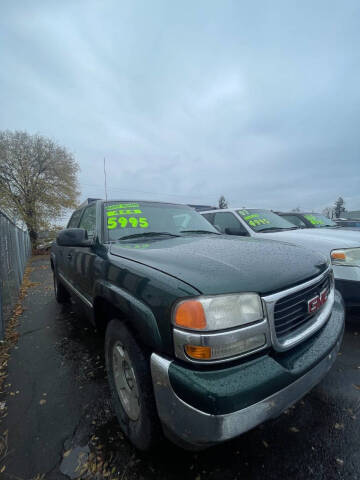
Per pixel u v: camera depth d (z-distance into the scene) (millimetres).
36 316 4176
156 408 1297
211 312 1135
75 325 3693
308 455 1481
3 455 1532
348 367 2367
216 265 1412
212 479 1355
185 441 1131
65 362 2643
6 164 18516
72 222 3945
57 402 2016
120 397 1682
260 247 1867
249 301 1214
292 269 1499
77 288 2871
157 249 1808
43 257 16016
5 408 1957
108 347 1805
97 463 1465
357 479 1329
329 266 1984
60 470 1431
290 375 1218
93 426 1757
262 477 1360
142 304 1353
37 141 19578
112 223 2443
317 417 1772
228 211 5105
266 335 1239
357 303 2852
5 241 4266
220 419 1016
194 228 2891
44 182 19438
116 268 1735
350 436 1605
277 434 1642
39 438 1656
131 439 1532
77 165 21484
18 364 2631
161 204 3074
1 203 17672
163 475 1383
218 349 1117
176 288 1215
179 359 1151
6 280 4012
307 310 1498
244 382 1085
